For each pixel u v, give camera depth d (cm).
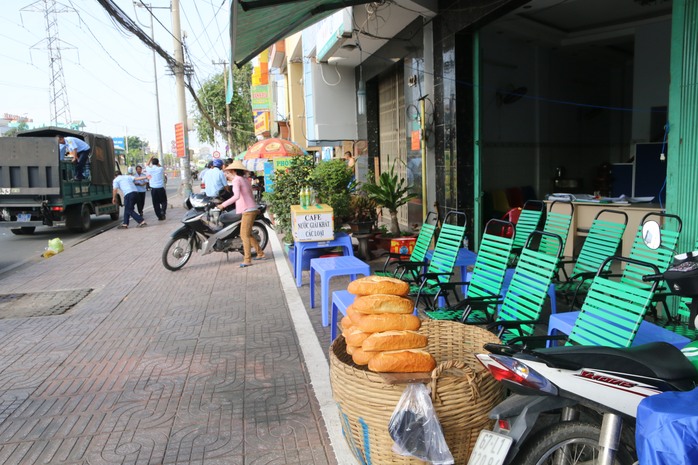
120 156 2047
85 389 408
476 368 317
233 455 312
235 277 786
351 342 279
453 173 838
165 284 757
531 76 1120
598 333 305
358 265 548
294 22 641
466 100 823
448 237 531
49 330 559
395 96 1182
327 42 1131
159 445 325
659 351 216
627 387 204
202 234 859
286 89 2309
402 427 238
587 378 206
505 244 431
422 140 920
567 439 217
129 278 805
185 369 441
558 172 1163
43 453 320
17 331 559
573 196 756
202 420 354
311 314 580
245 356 465
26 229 1430
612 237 486
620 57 1252
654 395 189
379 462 256
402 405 241
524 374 204
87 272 865
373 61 1225
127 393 399
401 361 253
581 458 242
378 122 1346
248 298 662
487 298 403
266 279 765
